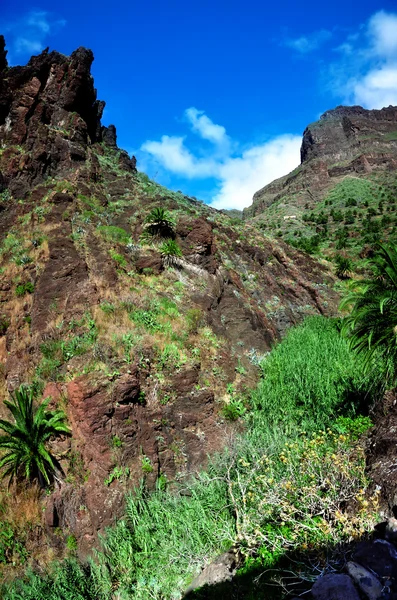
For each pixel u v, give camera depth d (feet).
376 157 544.21
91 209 78.95
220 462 33.96
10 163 86.07
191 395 42.93
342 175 554.87
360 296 32.91
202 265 71.46
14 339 50.16
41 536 32.12
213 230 93.61
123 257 64.69
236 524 22.88
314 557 17.61
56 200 75.82
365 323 32.53
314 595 13.78
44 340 47.16
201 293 65.31
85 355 41.88
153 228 74.90
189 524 26.30
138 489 33.50
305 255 121.80
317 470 23.94
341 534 18.04
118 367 40.01
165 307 56.39
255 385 50.03
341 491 21.08
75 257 59.31
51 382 40.63
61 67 108.99
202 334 54.80
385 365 33.06
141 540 28.19
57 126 103.50
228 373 49.90
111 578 26.09
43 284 54.60
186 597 19.77
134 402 38.68
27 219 71.05
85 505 32.27
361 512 18.78
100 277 56.90
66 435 36.17
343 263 121.08
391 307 30.32
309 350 56.39
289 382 47.96
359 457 27.45
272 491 22.36
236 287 76.23
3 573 29.37
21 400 35.29
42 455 33.19
